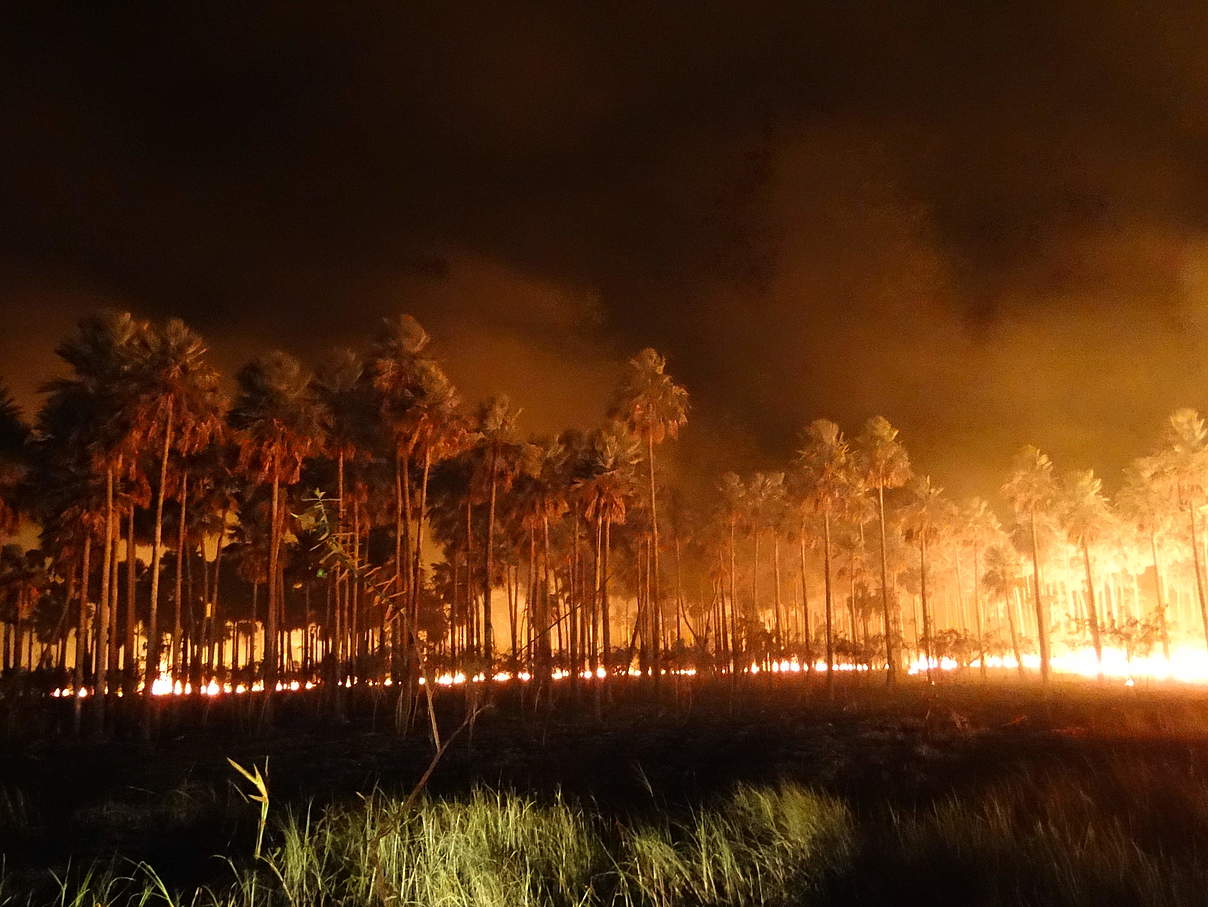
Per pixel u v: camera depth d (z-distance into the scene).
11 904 7.80
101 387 35.34
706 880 7.19
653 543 45.81
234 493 49.31
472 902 6.54
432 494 55.50
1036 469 60.53
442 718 38.44
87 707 44.28
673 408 47.16
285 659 49.38
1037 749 18.94
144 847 10.55
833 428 54.19
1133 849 6.93
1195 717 25.31
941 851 7.33
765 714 37.00
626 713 38.16
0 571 50.16
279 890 7.35
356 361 42.72
